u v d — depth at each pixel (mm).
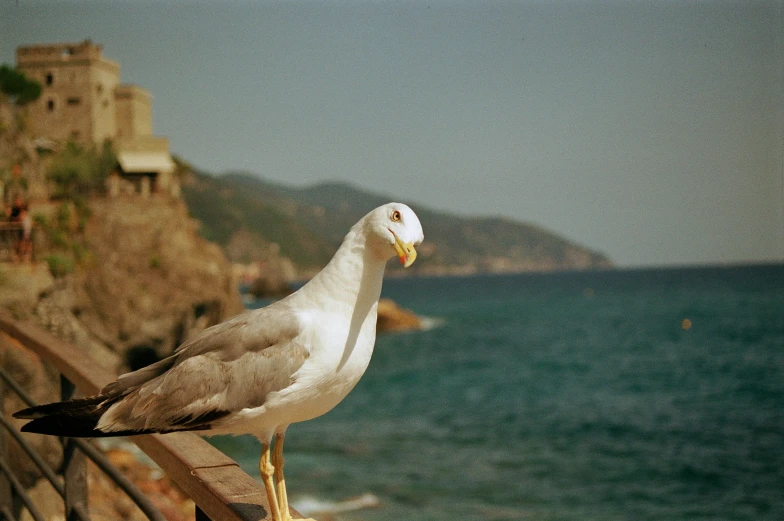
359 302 3133
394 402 30922
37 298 21359
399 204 3135
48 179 37500
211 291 34531
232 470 2959
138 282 32406
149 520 2613
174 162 49375
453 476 18672
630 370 38594
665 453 21062
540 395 31938
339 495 16906
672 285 148750
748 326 59156
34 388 10812
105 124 51344
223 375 3029
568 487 17781
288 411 3053
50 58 49875
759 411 26828
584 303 101750
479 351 49344
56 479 3787
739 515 15734
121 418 3016
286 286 107375
